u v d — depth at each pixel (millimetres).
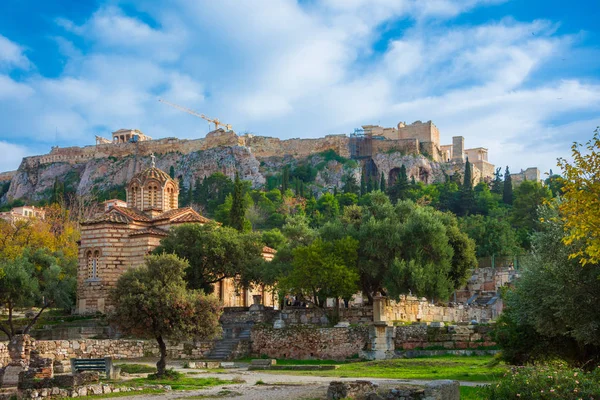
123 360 60406
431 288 69188
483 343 58875
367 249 72125
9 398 32938
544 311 39438
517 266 119188
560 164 34375
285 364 58250
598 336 37344
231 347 66250
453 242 85812
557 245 39938
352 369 50000
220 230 80188
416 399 26531
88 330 72312
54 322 78875
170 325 43781
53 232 135000
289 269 75812
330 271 68188
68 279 78062
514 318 42500
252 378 42906
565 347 42938
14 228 125000
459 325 60938
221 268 77625
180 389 36094
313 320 70500
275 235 111438
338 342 62125
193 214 90250
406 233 72812
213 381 40375
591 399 23359
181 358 65000
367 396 27500
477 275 114938
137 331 44000
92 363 41719
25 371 35688
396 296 68812
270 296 97500
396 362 52406
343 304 84750
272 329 66125
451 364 50406
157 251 79000
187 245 78375
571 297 37469
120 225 85688
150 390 35188
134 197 95812
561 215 41219
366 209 81875
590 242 35312
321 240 74312
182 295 44500
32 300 72562
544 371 25906
